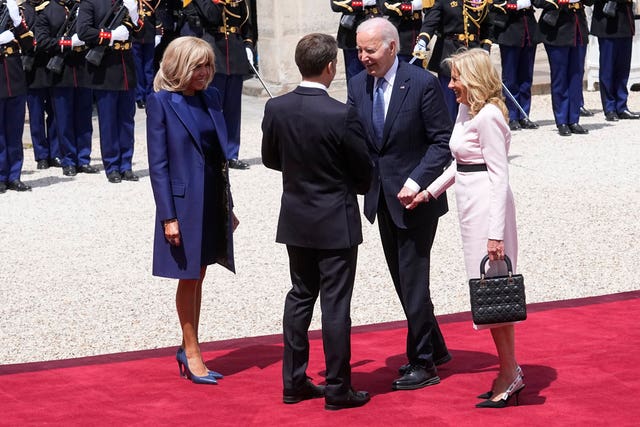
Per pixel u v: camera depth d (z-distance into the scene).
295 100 11.29
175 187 12.11
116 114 23.77
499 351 11.28
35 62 24.84
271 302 15.38
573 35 26.42
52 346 13.95
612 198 20.28
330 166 11.20
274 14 33.16
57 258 17.88
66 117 24.61
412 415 11.10
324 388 11.57
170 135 12.09
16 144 23.31
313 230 11.24
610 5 27.77
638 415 10.83
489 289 10.87
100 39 23.23
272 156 11.62
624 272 16.06
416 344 11.95
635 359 12.44
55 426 11.20
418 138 11.87
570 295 15.18
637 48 32.88
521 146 25.73
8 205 22.00
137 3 23.72
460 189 11.25
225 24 23.88
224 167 12.39
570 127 27.06
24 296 15.99
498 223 10.91
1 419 11.41
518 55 28.06
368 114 11.98
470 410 11.17
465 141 11.13
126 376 12.69
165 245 12.18
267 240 18.48
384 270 16.61
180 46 12.13
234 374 12.69
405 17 25.02
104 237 19.09
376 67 11.67
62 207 21.59
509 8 27.42
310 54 11.20
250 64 24.28
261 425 11.03
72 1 24.12
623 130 27.27
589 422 10.70
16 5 22.86
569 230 18.28
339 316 11.29
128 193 22.69
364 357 13.09
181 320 12.48
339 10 25.66
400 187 11.82
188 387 12.28
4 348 13.93
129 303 15.52
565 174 22.47
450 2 22.98
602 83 28.66
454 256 17.17
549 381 11.91
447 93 23.39
